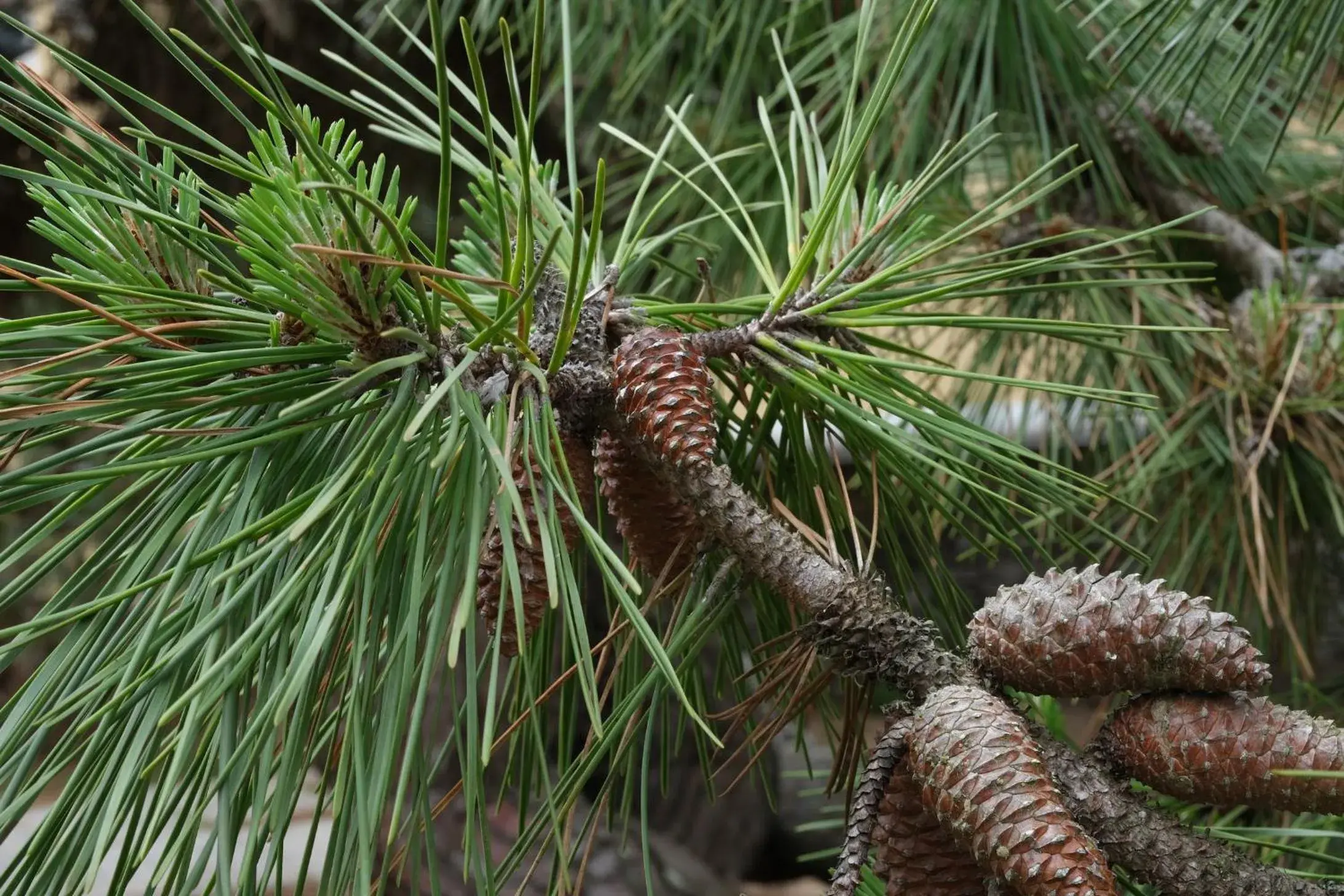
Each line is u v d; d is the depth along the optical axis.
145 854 0.76
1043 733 0.86
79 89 2.38
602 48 1.79
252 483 0.83
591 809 0.91
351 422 0.86
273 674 0.81
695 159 1.82
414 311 0.86
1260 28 1.12
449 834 2.08
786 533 0.89
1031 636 0.85
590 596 2.42
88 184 0.84
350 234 0.82
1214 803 0.84
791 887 2.49
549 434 0.85
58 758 0.80
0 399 0.79
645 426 0.88
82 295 0.88
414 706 0.78
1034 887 0.80
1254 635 1.61
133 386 0.83
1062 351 1.60
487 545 0.85
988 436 0.93
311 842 0.81
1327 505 1.56
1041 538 1.44
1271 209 1.75
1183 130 1.60
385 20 2.13
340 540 0.80
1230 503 1.51
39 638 0.78
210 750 0.80
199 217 0.85
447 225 0.80
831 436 0.98
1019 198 1.63
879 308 0.94
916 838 0.86
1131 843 0.84
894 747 0.85
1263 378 1.46
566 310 0.85
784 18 1.73
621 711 0.90
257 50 0.79
